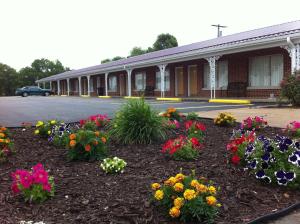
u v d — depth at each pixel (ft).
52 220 10.35
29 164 16.40
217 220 10.31
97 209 11.07
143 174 14.53
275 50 56.39
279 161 13.25
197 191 10.18
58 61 266.57
